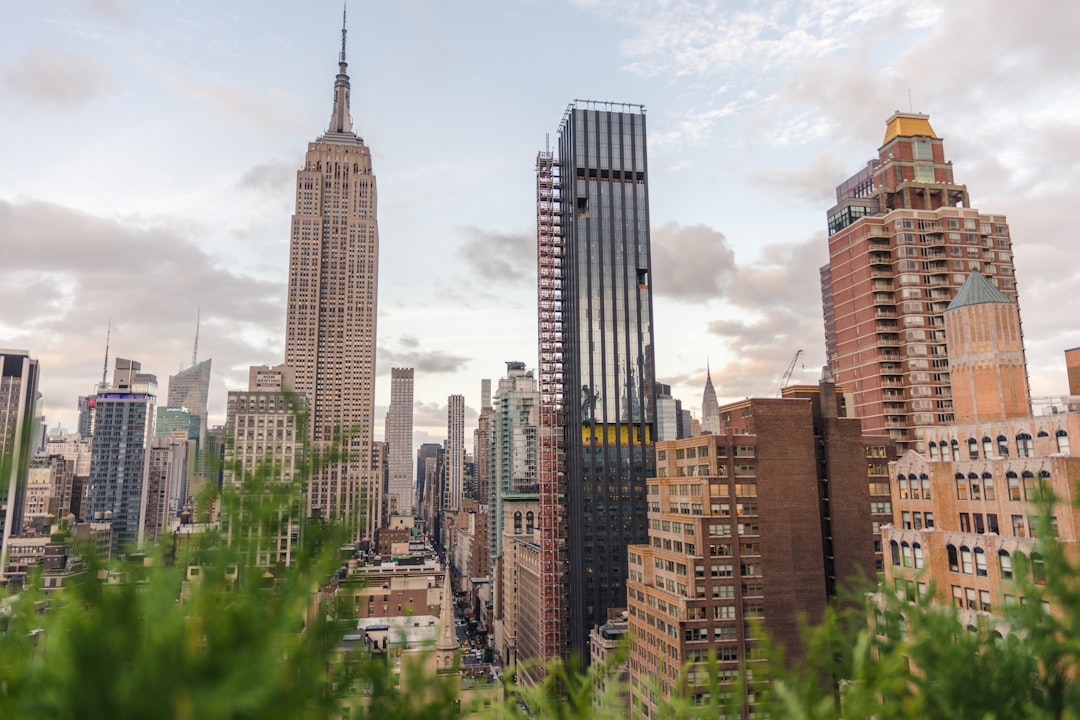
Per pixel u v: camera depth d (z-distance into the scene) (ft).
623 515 636.07
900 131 561.43
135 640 15.06
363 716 19.20
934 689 25.59
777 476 349.82
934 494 211.61
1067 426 183.52
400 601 406.82
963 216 512.63
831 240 570.46
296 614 17.49
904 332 499.51
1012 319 255.70
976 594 186.50
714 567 332.19
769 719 24.18
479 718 22.21
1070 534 159.33
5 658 15.40
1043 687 25.91
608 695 27.45
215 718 14.25
